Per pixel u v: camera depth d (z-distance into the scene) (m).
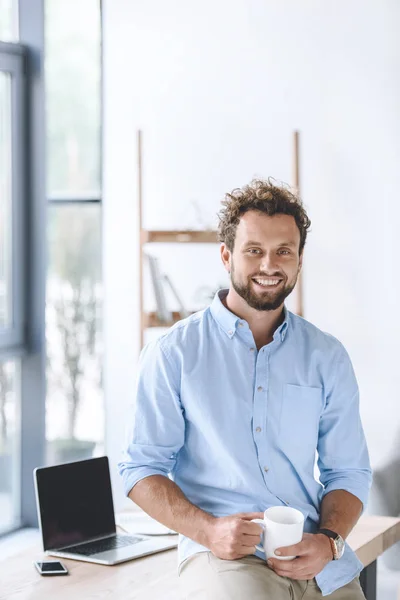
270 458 2.01
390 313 3.48
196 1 3.86
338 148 3.58
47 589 2.23
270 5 3.69
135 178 4.06
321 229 3.62
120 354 4.13
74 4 4.29
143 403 2.08
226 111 3.83
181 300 3.97
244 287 1.99
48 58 4.35
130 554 2.48
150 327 3.81
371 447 3.50
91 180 4.36
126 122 4.06
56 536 2.54
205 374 2.04
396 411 3.46
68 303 4.41
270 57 3.71
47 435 4.47
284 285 1.99
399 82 3.44
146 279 4.05
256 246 1.97
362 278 3.54
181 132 3.94
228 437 2.00
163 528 2.74
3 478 4.35
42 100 4.26
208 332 2.08
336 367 2.10
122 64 4.05
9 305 4.29
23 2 4.25
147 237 3.81
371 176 3.51
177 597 2.17
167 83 3.95
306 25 3.62
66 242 4.39
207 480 2.02
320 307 3.64
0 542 4.17
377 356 3.51
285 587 1.88
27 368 4.36
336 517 2.01
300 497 2.05
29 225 4.32
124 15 4.03
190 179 3.93
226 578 1.85
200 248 3.91
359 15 3.51
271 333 2.09
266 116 3.74
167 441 2.05
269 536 1.84
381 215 3.49
